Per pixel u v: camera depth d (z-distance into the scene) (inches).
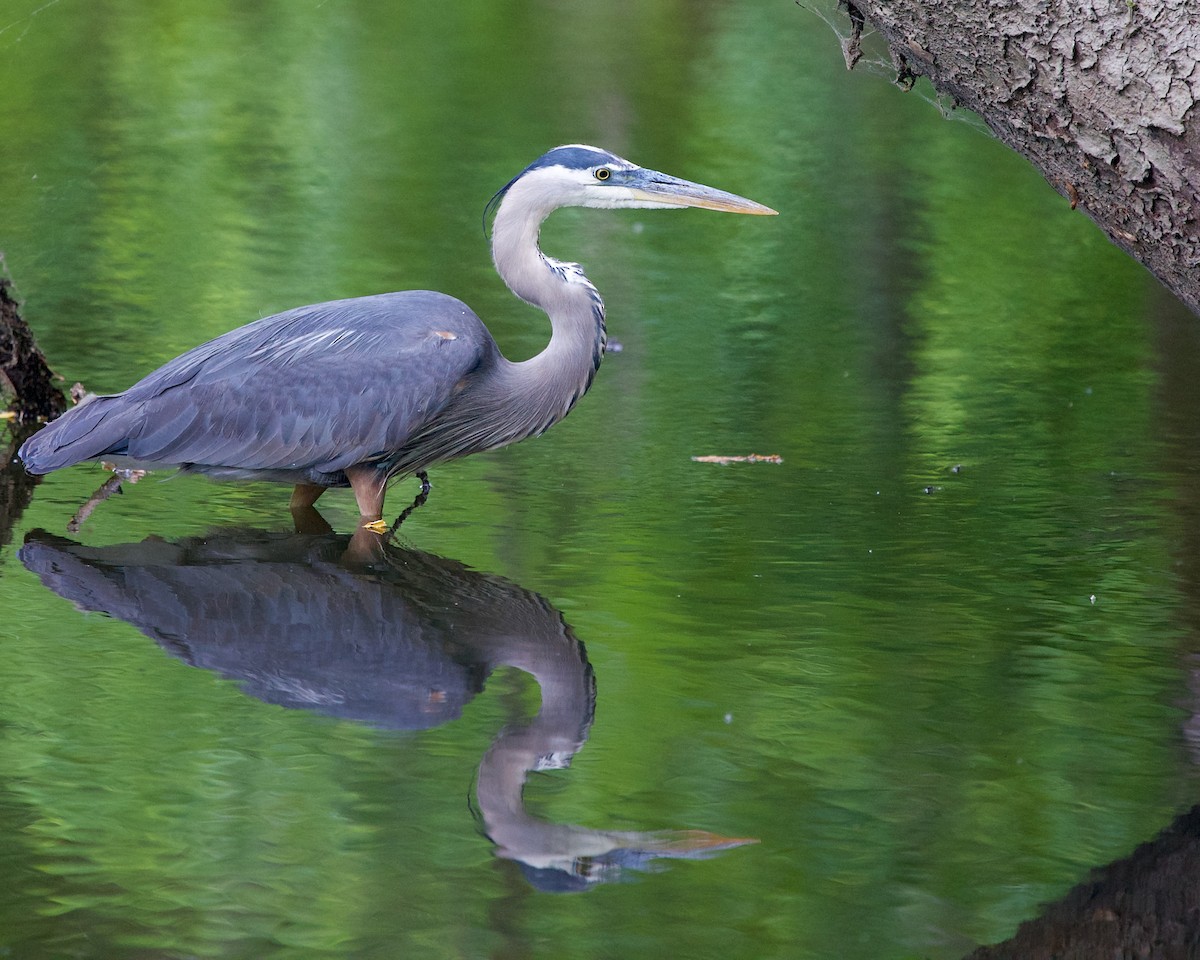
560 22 1346.0
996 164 1020.5
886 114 1123.9
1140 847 255.8
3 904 237.0
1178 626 358.0
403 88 1130.0
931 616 364.5
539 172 464.1
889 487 471.5
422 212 850.8
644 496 461.4
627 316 697.6
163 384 445.7
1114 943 227.6
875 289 758.5
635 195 464.1
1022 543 418.9
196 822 262.4
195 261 737.6
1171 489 470.6
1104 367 630.5
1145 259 280.1
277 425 437.4
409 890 243.4
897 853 254.8
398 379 438.3
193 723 303.0
